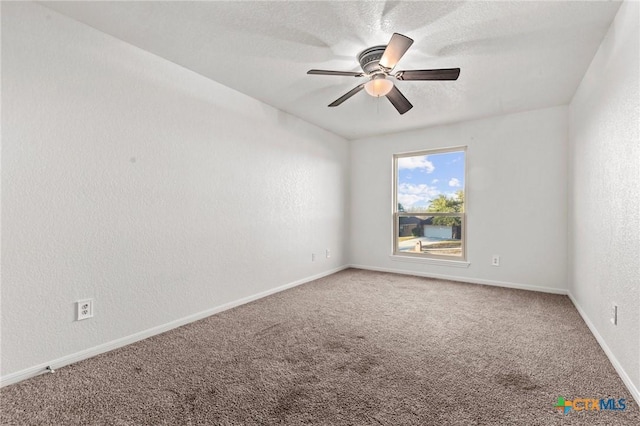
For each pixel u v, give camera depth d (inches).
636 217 61.3
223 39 84.0
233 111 118.0
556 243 135.6
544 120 137.5
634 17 61.7
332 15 73.2
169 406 58.6
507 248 146.6
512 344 84.7
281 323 101.3
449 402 59.2
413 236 177.0
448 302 123.4
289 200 147.1
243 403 59.4
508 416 55.1
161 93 94.1
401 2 68.2
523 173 142.4
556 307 116.3
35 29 68.7
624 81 67.1
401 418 54.8
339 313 110.9
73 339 75.1
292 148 148.6
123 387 64.8
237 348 83.1
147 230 90.7
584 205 103.4
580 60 93.1
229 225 116.6
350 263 195.3
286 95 123.8
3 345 64.9
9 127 65.3
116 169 83.4
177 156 98.7
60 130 72.7
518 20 74.1
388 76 96.9
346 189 192.7
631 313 63.1
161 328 93.9
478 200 153.6
